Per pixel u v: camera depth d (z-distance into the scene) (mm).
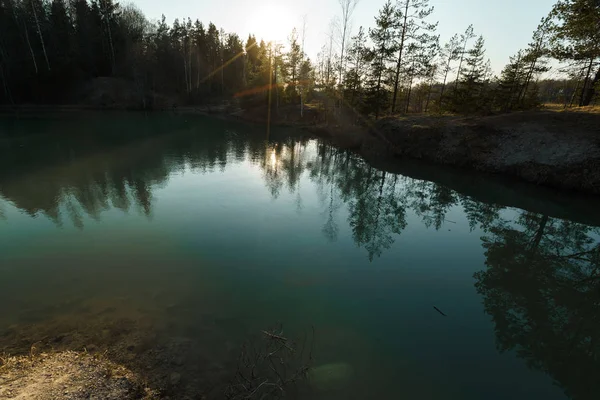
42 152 21109
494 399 4320
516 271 8234
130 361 4418
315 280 7277
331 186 16047
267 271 7551
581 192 14703
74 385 3867
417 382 4516
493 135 19766
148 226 10016
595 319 6328
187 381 4129
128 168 17531
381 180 17531
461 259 8773
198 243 8930
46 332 5023
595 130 16297
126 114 48219
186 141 27656
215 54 76062
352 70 34719
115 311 5699
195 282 6887
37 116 41500
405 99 38188
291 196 13844
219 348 4832
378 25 28375
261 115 47406
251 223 10586
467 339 5539
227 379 4215
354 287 7074
